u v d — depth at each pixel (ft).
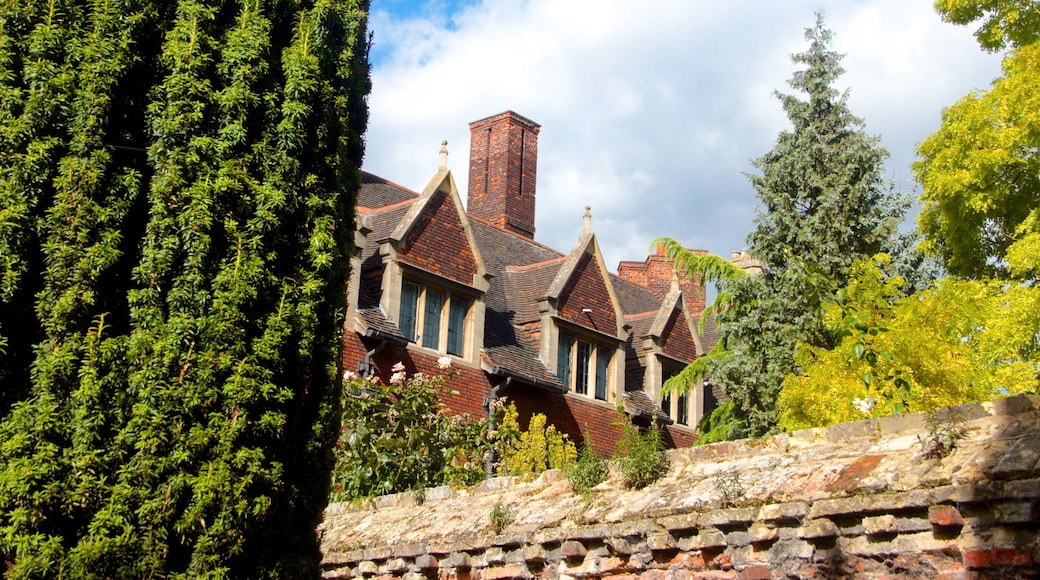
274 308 22.67
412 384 45.39
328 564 27.07
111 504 19.72
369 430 40.63
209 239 21.70
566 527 21.08
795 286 55.26
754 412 57.06
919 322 31.71
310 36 25.45
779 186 61.05
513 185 89.20
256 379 21.49
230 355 21.22
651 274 102.27
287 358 22.66
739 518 17.60
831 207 58.59
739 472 19.03
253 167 23.36
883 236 58.90
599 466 22.17
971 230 49.26
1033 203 47.52
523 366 67.97
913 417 17.20
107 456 20.06
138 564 19.65
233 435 20.83
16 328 20.99
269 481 21.43
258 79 23.90
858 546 16.01
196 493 20.21
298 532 22.91
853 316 26.03
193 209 21.72
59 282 20.76
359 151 27.89
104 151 21.70
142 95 23.07
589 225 76.59
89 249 20.99
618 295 90.89
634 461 21.01
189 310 21.22
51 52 22.30
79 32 22.72
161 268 21.33
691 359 83.30
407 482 39.27
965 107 47.88
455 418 46.52
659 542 18.79
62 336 20.58
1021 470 14.25
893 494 15.66
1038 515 13.87
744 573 17.42
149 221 21.95
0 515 19.30
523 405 67.77
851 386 28.99
